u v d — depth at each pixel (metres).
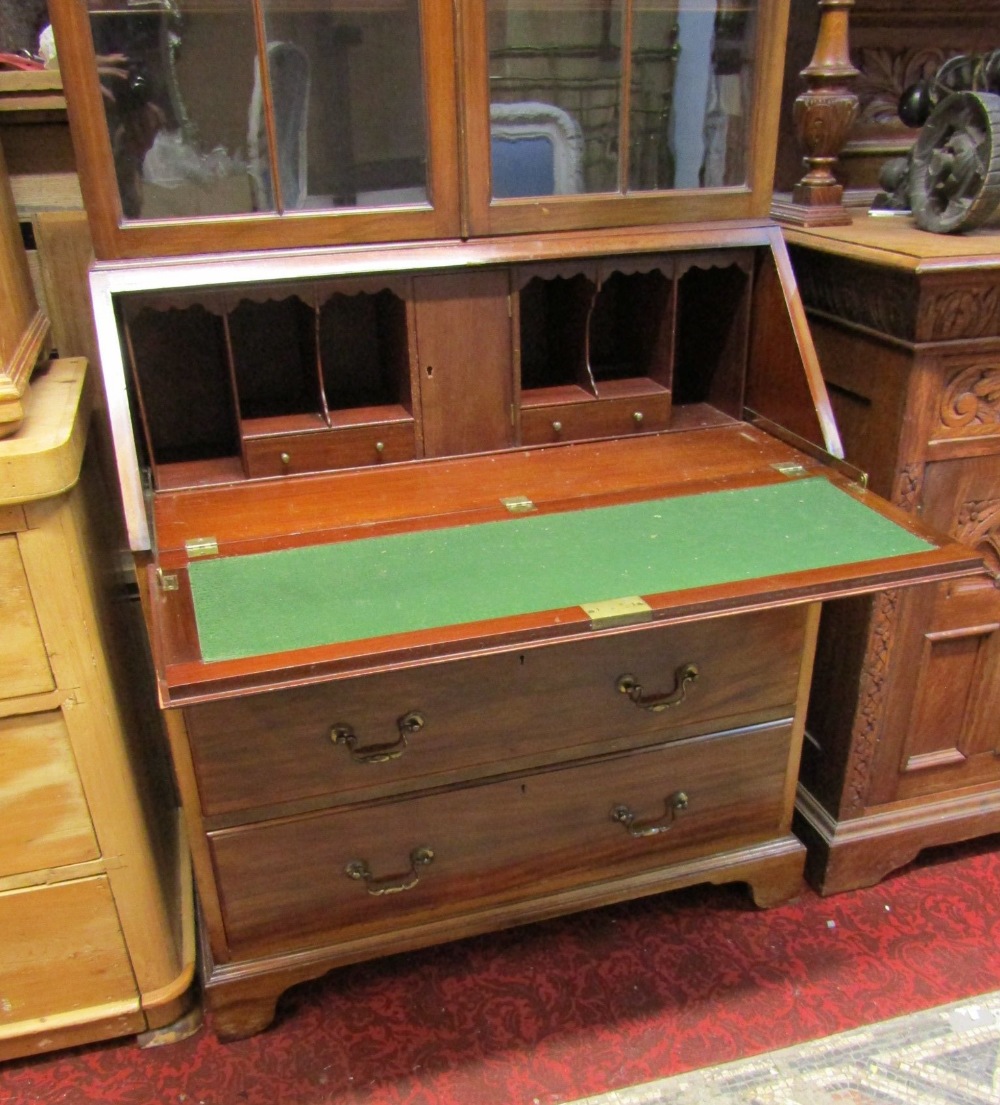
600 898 1.48
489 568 1.10
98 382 1.58
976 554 1.10
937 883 1.66
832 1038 1.39
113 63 1.11
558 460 1.39
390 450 1.37
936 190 1.38
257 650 0.94
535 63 1.23
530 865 1.43
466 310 1.32
